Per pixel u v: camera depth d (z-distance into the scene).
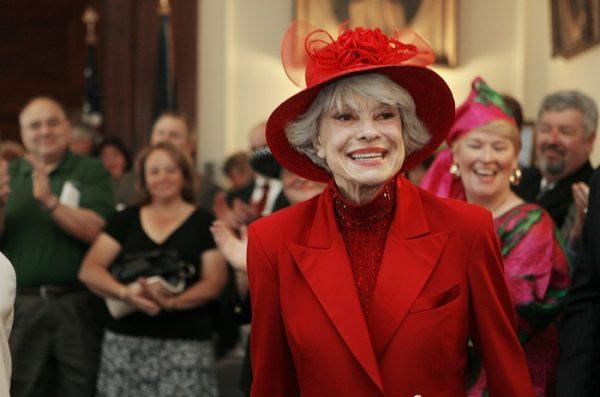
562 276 6.05
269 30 17.81
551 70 16.98
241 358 12.23
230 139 17.78
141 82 18.31
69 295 9.81
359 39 4.39
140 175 9.32
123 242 9.23
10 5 19.12
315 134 4.62
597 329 5.41
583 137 7.92
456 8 17.31
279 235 4.67
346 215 4.66
